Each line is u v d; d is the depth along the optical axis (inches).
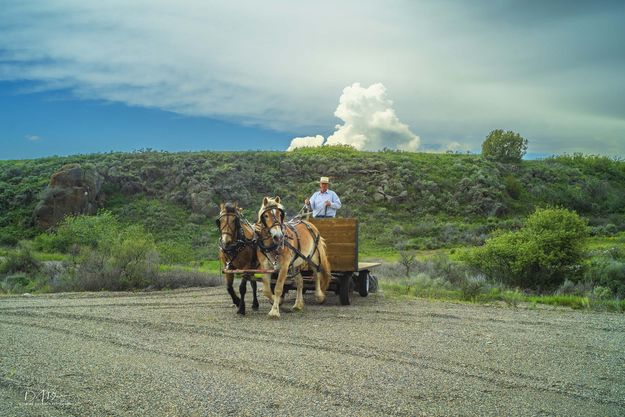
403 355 314.8
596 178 2556.6
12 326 396.5
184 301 554.3
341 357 306.2
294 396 236.7
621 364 308.0
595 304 585.6
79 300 561.0
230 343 341.4
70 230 1225.4
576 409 229.9
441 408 226.4
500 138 2650.1
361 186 2132.1
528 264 773.9
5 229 1668.3
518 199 2183.8
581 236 794.2
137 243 777.6
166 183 2022.6
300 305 487.2
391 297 601.9
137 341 344.5
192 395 236.7
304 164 2266.2
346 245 517.0
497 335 387.2
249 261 455.8
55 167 2146.9
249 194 1959.9
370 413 218.5
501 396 245.0
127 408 221.3
